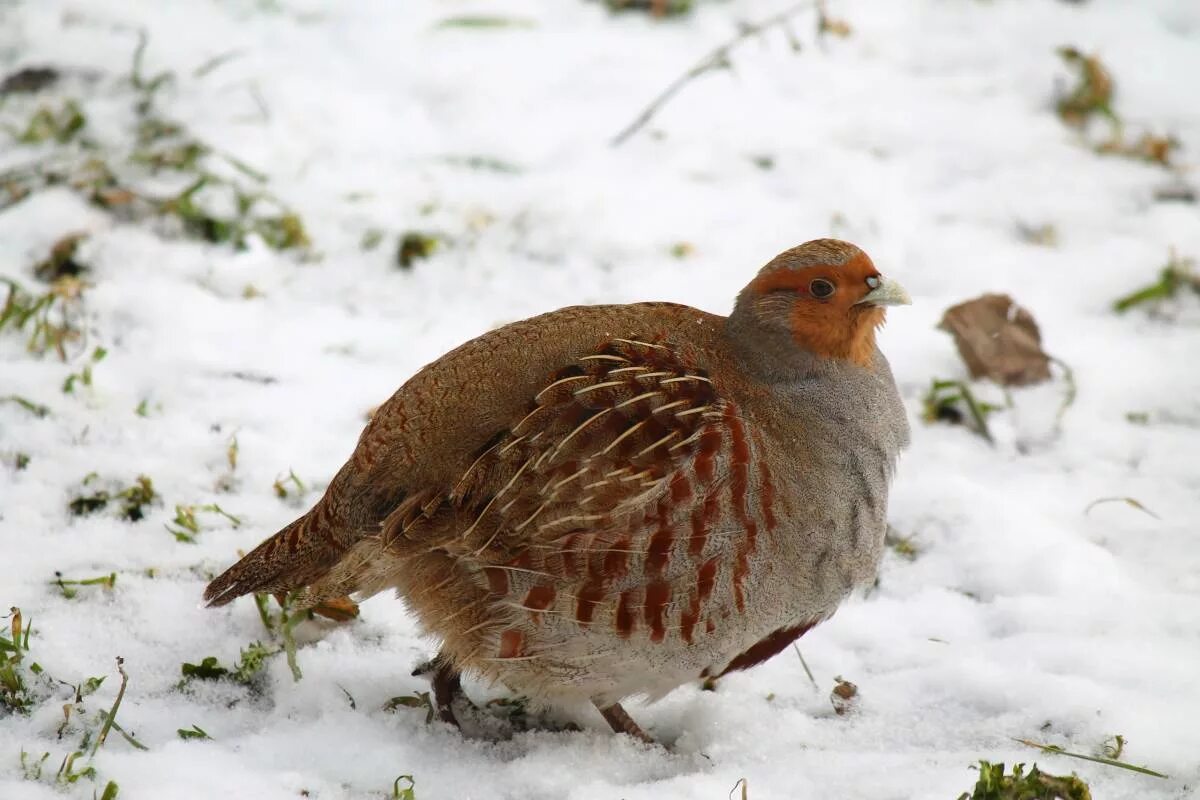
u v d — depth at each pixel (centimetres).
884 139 1433
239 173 1323
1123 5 1645
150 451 1015
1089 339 1180
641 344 786
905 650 869
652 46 1573
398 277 1239
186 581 901
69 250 1202
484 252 1265
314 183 1330
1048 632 869
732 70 1485
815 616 795
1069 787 687
